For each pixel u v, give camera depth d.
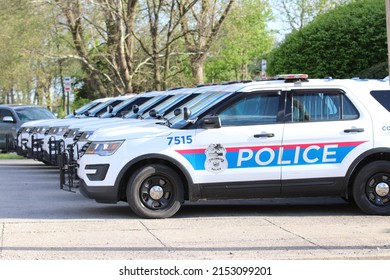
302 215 9.62
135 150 9.11
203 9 24.72
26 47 26.97
